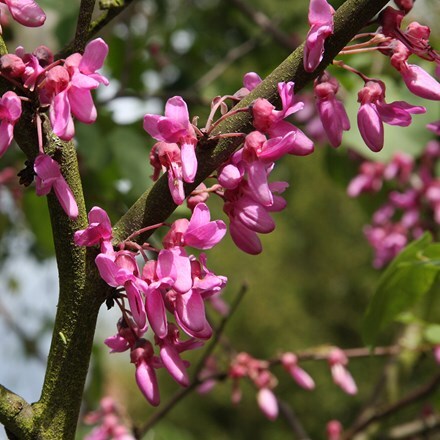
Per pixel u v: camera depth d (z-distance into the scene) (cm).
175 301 60
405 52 63
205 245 61
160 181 62
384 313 81
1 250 181
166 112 60
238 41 183
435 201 135
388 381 127
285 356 113
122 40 142
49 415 62
